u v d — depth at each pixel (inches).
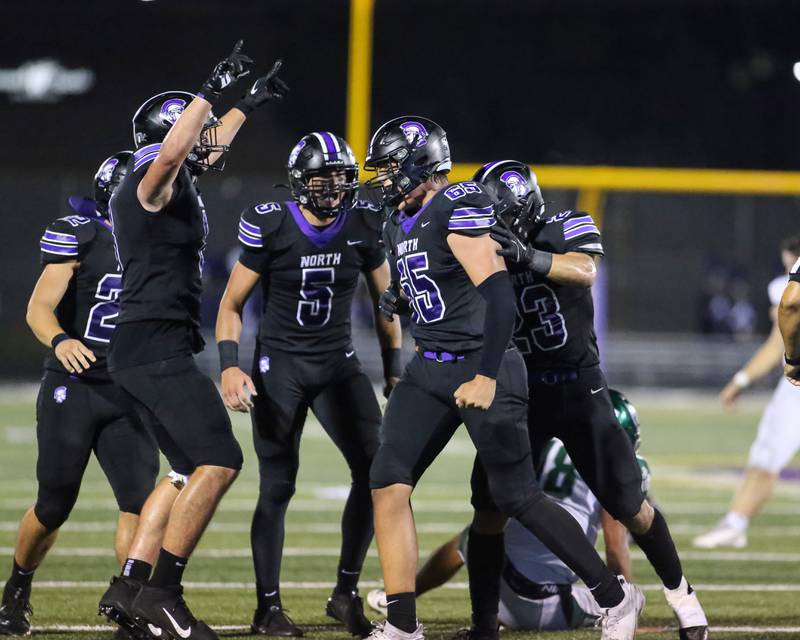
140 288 611.8
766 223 3031.5
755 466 1064.8
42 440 669.9
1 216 2876.5
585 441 644.1
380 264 727.1
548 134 1831.9
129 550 629.3
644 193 3019.2
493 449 589.0
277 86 649.6
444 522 1143.0
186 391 608.4
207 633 605.0
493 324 571.5
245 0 2174.0
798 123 1801.2
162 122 636.7
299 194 685.3
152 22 2379.4
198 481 604.1
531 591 706.8
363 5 1656.0
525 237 637.3
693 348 2920.8
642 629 713.6
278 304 713.0
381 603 735.7
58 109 2422.5
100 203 681.0
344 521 720.3
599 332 2470.5
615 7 1841.8
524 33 1846.7
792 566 954.1
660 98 1819.6
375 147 606.2
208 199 2854.3
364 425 721.6
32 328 658.2
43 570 880.3
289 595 817.5
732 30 1828.2
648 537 648.4
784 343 637.3
